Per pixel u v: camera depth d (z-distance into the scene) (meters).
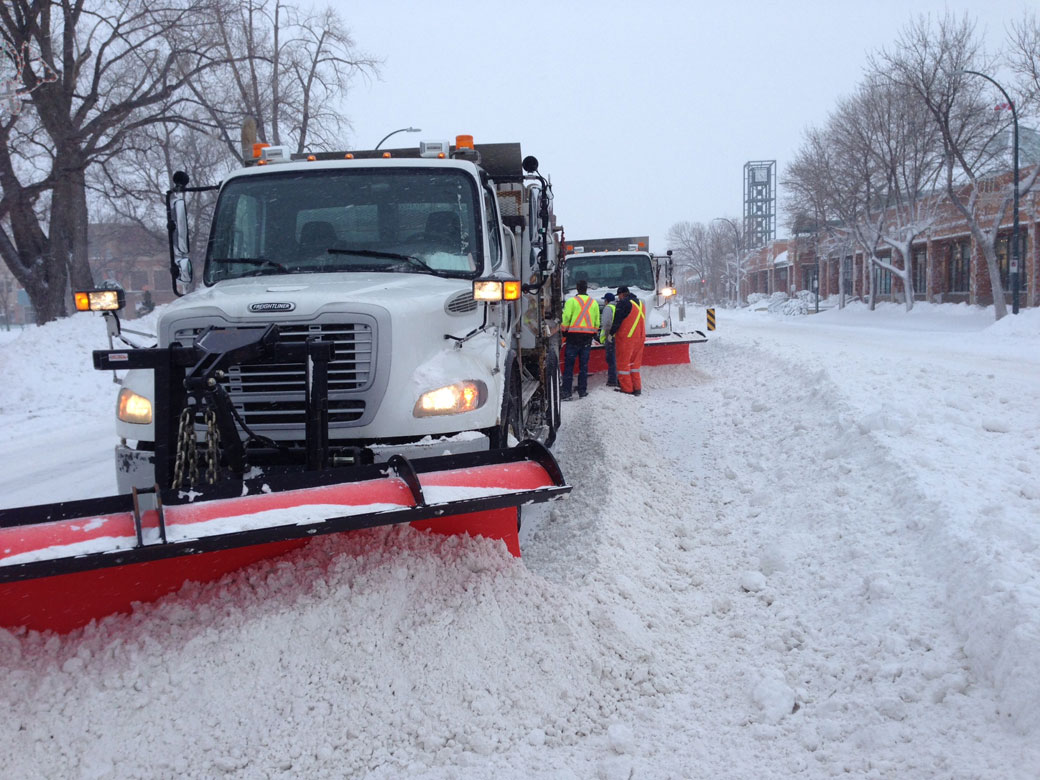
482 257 5.74
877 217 50.88
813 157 48.75
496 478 4.05
